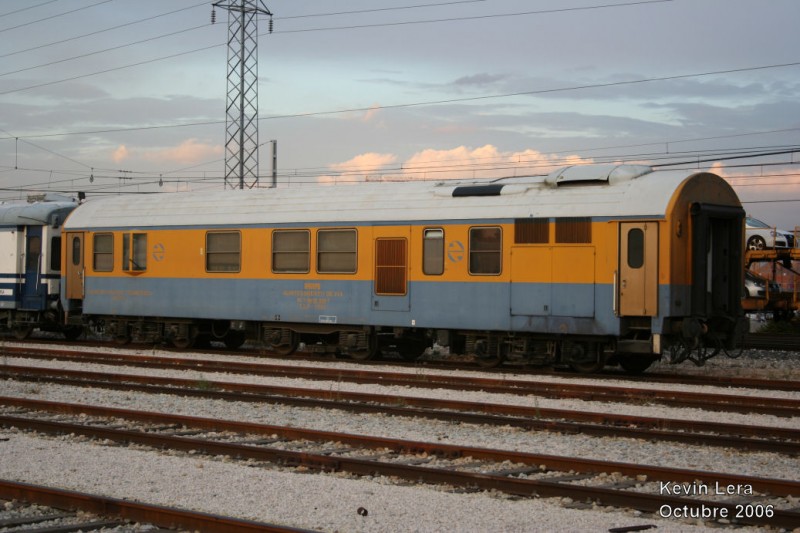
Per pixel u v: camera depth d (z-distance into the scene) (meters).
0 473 8.84
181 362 19.66
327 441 10.52
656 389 15.09
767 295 31.61
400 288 18.70
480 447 10.33
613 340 16.92
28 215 26.17
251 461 9.55
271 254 20.45
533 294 17.20
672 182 16.30
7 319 27.36
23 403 13.22
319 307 19.78
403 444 9.91
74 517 7.34
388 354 22.64
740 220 17.50
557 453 10.08
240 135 39.59
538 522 7.16
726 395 13.96
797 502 7.79
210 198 21.89
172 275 22.03
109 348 23.38
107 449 10.17
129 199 23.48
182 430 11.52
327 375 16.97
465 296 17.95
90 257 23.53
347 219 19.34
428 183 19.09
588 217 16.67
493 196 17.89
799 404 13.49
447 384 15.50
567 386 15.32
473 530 6.93
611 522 7.20
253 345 25.62
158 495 7.98
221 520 6.71
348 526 7.03
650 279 16.05
